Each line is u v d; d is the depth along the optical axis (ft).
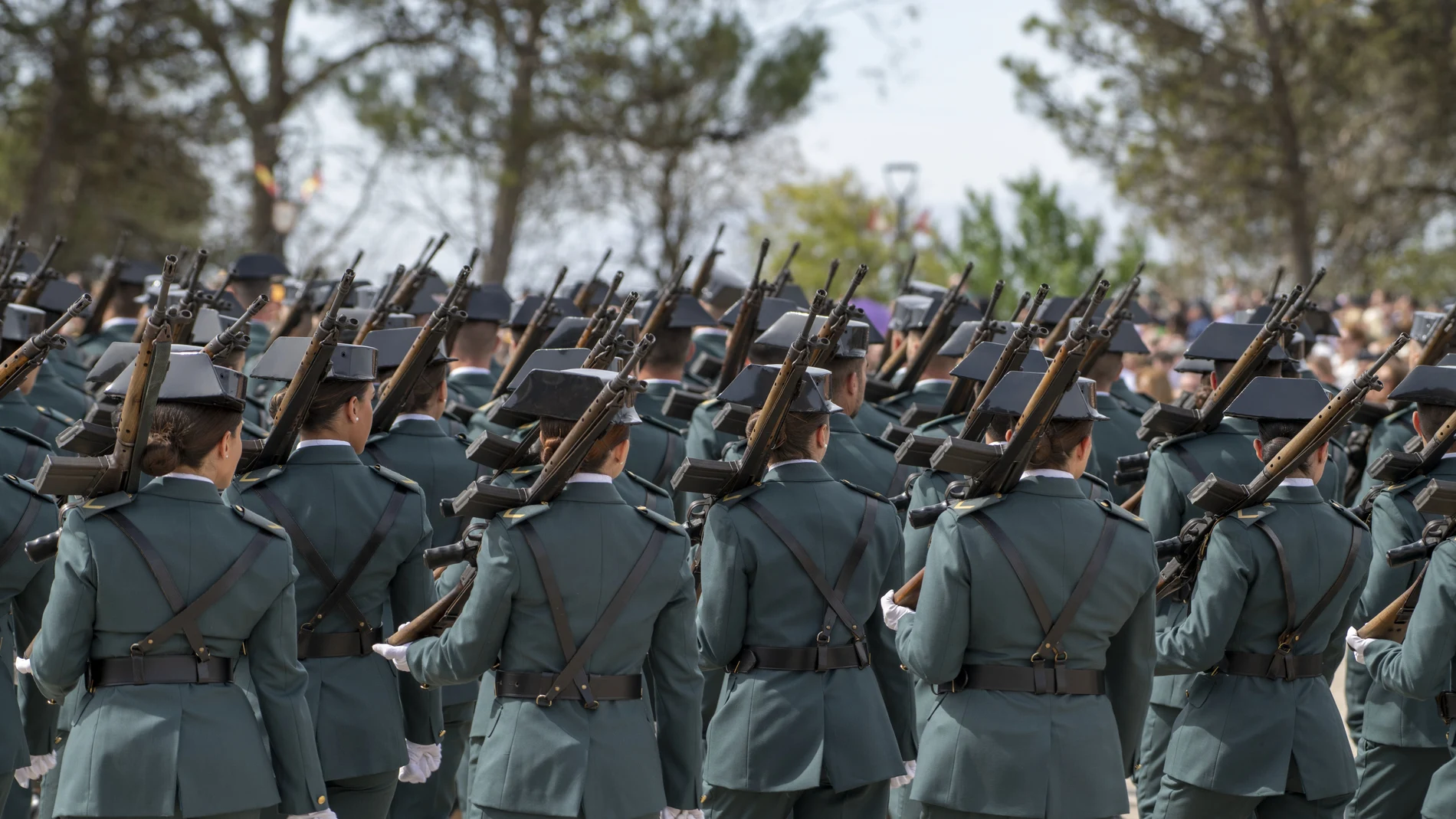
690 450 31.35
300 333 45.09
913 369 35.81
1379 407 35.40
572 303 37.78
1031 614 21.03
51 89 144.05
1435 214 169.68
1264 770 23.76
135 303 48.03
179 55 144.66
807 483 23.24
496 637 20.38
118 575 18.79
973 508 21.33
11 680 23.54
